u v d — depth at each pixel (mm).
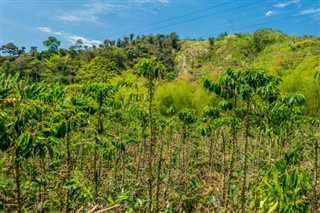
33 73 24047
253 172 6773
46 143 2643
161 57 60969
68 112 3166
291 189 2240
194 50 72250
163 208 5477
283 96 5195
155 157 7574
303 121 8844
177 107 19188
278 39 58781
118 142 4938
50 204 4352
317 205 4688
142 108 5477
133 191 5848
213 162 8570
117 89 5199
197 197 6316
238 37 74250
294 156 5254
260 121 5543
